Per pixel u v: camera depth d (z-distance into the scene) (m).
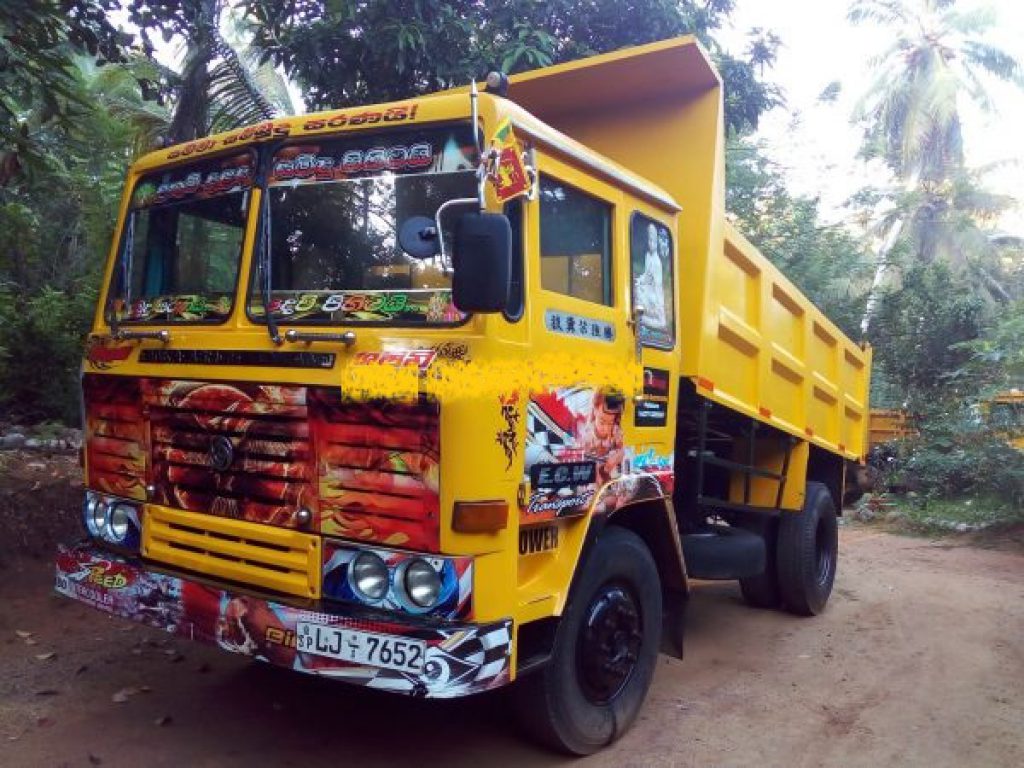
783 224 15.92
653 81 4.95
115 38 6.01
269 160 3.74
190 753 3.84
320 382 3.31
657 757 4.10
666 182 5.11
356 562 3.28
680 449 5.43
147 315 4.04
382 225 3.47
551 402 3.55
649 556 4.38
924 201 22.55
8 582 5.96
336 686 4.68
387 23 7.29
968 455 11.23
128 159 11.34
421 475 3.12
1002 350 11.10
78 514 7.05
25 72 6.08
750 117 9.42
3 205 6.93
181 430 3.76
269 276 3.62
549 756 4.01
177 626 3.61
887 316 14.08
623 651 4.13
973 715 4.82
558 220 3.70
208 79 8.25
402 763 3.87
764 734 4.45
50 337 10.16
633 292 4.23
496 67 7.54
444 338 3.22
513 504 3.32
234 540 3.59
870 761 4.20
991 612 7.02
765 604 6.94
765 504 6.48
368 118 3.56
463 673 3.06
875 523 11.45
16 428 9.61
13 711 4.15
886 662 5.70
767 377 5.96
